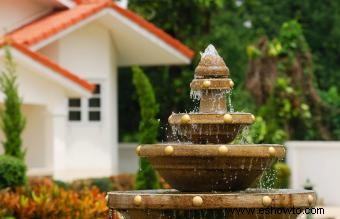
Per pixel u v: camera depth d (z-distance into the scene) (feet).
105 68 94.73
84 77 93.86
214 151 38.86
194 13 112.16
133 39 95.50
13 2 91.40
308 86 106.93
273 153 39.63
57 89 81.82
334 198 96.27
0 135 82.07
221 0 102.12
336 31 134.72
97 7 89.30
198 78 41.86
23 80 78.74
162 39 95.14
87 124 95.40
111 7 90.48
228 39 114.83
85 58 93.71
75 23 86.74
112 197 39.81
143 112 68.85
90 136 95.45
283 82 100.99
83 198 61.82
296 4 135.23
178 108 111.24
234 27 126.82
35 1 92.89
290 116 101.71
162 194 38.68
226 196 37.93
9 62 69.62
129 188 80.28
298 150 97.81
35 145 82.33
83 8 91.97
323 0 135.74
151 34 94.32
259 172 40.22
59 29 84.74
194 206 37.88
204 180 39.73
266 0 135.44
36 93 80.02
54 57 91.76
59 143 82.48
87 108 95.40
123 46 97.76
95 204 59.62
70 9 93.71
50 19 90.22
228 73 41.91
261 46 105.29
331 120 113.80
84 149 95.45
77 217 58.39
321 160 96.89
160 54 97.91
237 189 40.37
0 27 90.53
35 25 89.61
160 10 112.68
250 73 104.42
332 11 135.23
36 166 82.17
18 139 68.44
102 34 94.38
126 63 101.35
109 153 95.25
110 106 95.55
